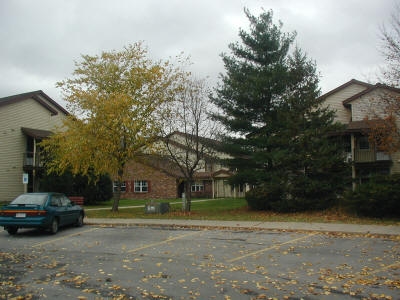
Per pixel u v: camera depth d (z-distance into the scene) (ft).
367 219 62.59
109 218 69.36
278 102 82.94
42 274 30.48
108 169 78.18
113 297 24.52
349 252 37.91
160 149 80.43
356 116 98.63
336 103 103.76
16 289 26.32
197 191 154.51
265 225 56.54
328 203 72.95
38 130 116.98
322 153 72.74
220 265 33.14
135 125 74.08
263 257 36.14
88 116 75.20
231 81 84.02
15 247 42.86
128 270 31.58
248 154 84.84
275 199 76.74
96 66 79.97
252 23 87.81
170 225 59.16
